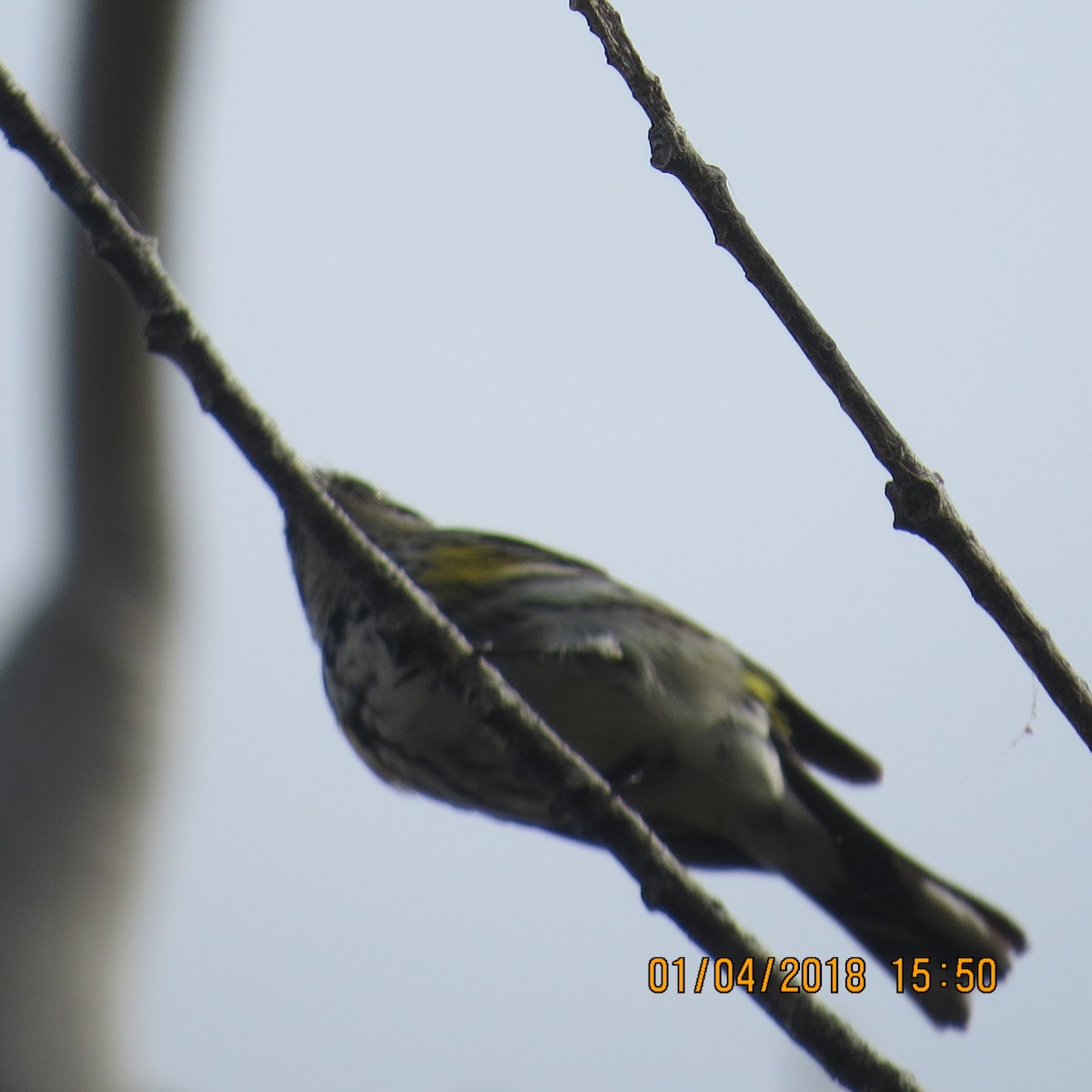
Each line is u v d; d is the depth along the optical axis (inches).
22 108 253.0
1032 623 249.3
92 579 457.7
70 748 430.0
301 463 273.3
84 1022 400.2
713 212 252.1
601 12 253.1
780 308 251.6
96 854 421.1
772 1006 278.8
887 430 251.0
